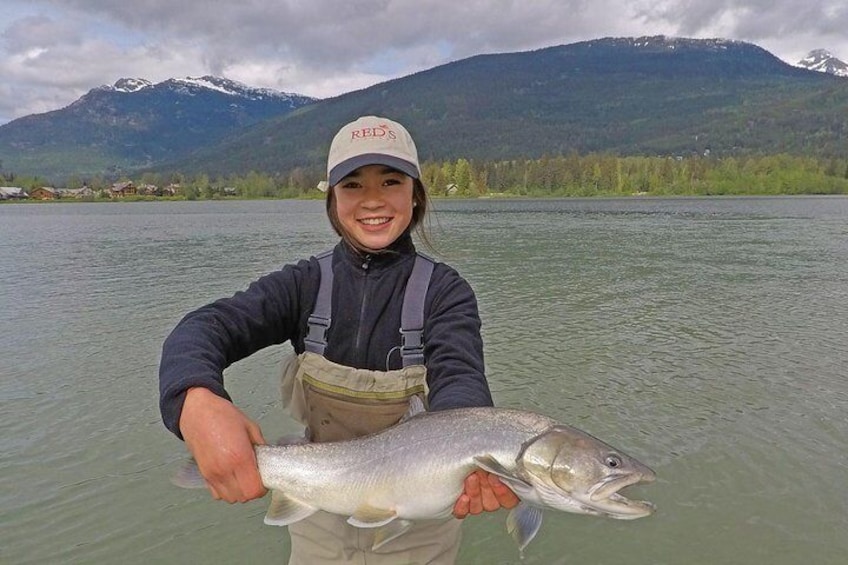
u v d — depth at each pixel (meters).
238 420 0.87
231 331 1.00
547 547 1.89
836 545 1.86
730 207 24.88
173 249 9.89
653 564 1.80
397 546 1.13
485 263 7.59
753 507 2.04
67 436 2.59
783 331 4.11
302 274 1.15
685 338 3.94
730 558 1.81
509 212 21.84
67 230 14.74
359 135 1.09
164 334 4.16
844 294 5.44
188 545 1.91
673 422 2.66
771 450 2.40
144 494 2.16
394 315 1.11
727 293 5.50
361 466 0.97
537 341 3.87
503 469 0.90
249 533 1.96
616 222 15.66
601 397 2.93
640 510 0.88
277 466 0.99
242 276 6.78
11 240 11.91
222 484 0.86
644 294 5.46
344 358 1.12
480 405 0.97
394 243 1.12
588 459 0.89
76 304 5.18
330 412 1.13
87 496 2.15
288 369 1.20
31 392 3.08
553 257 8.19
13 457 2.41
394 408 1.10
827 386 3.06
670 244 9.88
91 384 3.19
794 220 16.03
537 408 2.81
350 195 1.09
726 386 3.06
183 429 0.85
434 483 0.94
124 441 2.54
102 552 1.87
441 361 1.04
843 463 2.30
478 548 1.90
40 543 1.90
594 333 4.05
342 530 1.14
